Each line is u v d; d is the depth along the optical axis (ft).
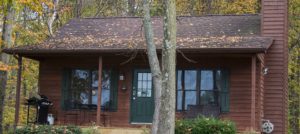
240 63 55.98
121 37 60.70
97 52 53.31
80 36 62.34
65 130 49.57
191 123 46.06
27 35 85.25
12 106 91.20
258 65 55.36
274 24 58.34
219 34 59.21
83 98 59.93
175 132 45.55
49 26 87.92
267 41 53.78
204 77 56.75
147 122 57.52
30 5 48.98
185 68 57.26
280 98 57.67
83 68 60.29
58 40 59.88
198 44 52.54
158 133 40.14
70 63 60.75
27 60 91.30
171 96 40.22
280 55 58.03
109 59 59.57
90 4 108.68
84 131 50.49
